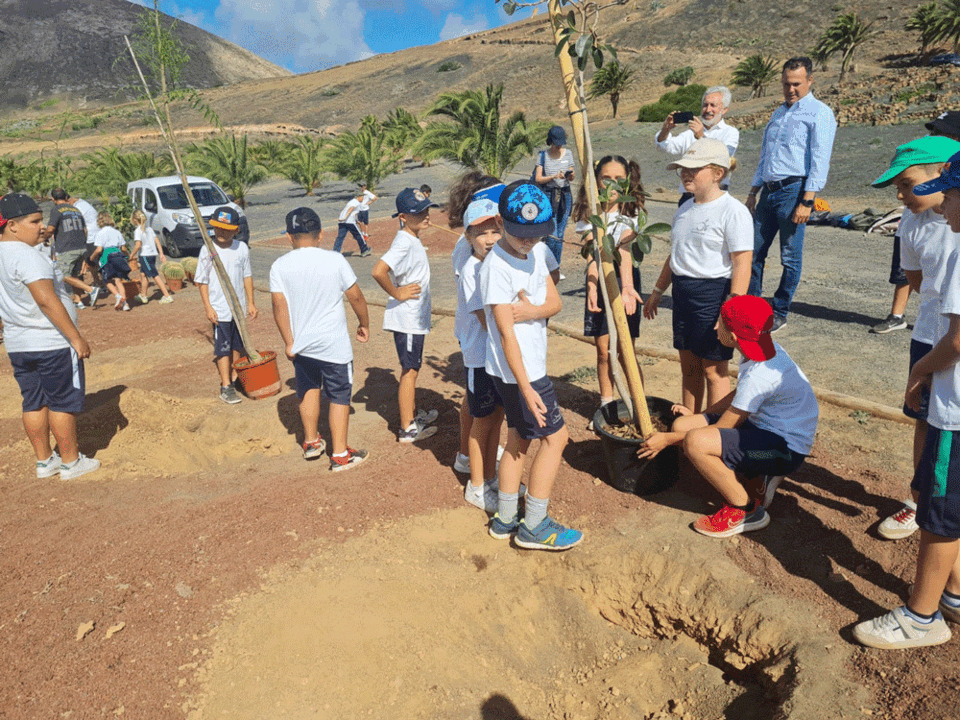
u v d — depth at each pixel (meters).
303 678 3.01
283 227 19.25
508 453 3.69
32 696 2.91
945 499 2.51
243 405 6.04
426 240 14.37
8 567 3.77
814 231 11.42
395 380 6.34
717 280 3.90
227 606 3.38
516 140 21.55
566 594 3.66
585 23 3.44
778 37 65.94
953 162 2.26
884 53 55.56
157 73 5.95
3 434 5.82
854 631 2.85
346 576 3.55
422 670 3.12
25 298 4.45
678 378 5.64
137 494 4.58
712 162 3.70
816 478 4.05
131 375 7.31
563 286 9.38
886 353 5.80
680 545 3.62
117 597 3.48
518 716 3.06
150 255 11.02
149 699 2.89
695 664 3.29
